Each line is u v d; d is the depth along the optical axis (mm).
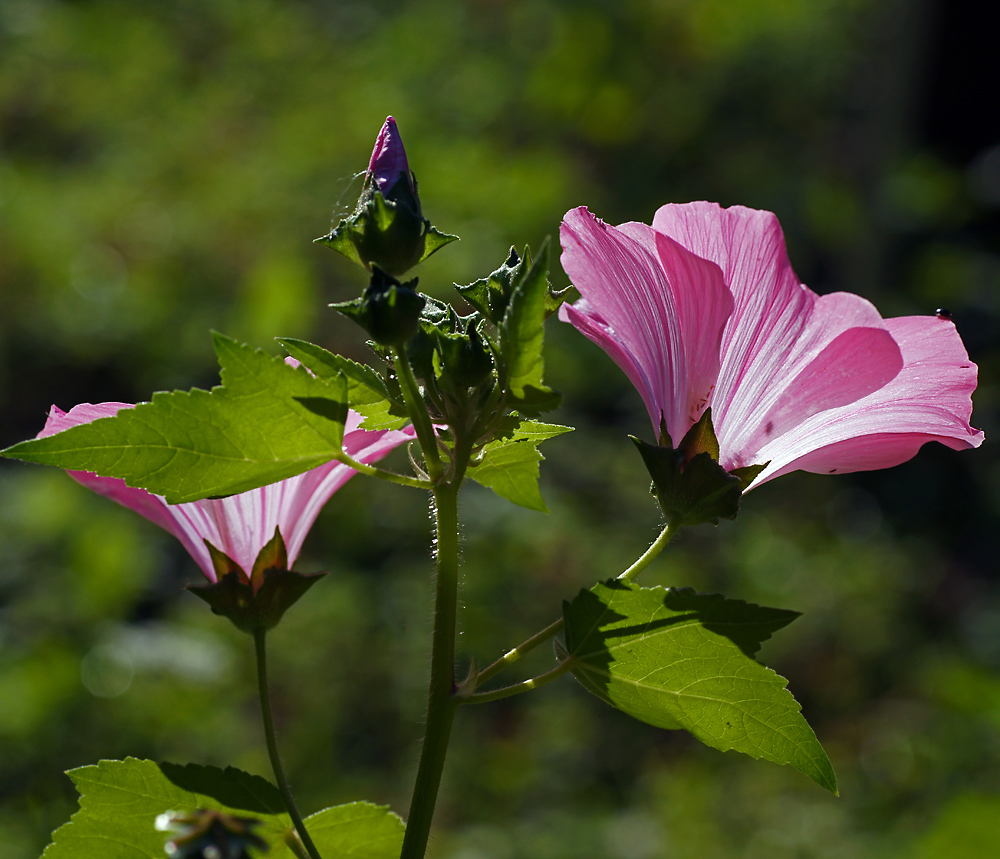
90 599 5965
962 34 13047
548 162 9703
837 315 1692
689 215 1752
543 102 10516
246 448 1598
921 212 11719
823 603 7910
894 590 8266
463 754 6410
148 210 9141
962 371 1751
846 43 11844
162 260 8836
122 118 10102
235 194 8969
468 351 1593
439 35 10898
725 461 1811
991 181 13227
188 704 5758
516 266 1687
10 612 5941
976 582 8977
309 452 1618
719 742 1694
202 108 10047
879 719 7211
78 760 5375
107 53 10531
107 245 8938
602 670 1691
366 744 6406
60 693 5430
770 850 6031
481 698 1668
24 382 8812
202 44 10906
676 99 10828
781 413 1779
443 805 6133
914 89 12133
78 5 11133
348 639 6723
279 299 7793
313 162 9258
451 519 1642
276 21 10820
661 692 1692
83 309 8508
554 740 6641
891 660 7668
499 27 11242
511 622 7027
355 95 10016
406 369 1544
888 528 9398
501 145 10328
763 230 1719
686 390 1792
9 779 5215
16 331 8594
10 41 10555
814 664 7645
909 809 6246
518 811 6258
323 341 8172
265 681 1768
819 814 6305
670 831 6098
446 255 8414
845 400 1739
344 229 1633
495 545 7273
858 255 11859
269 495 1899
